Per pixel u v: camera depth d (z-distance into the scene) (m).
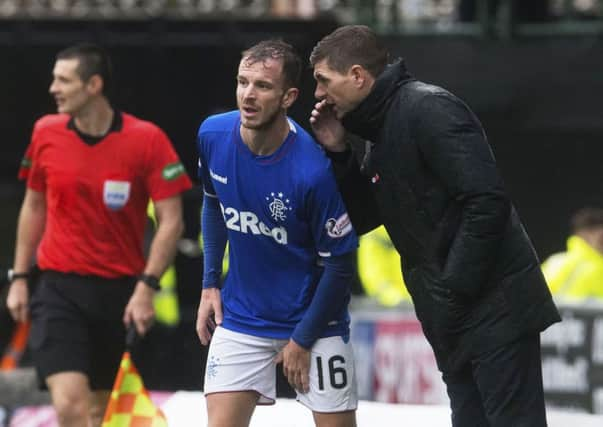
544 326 16.88
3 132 42.31
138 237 23.02
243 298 18.14
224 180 17.66
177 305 40.88
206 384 18.41
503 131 44.66
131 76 41.34
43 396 27.77
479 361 16.95
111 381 23.31
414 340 33.62
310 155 17.33
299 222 17.53
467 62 43.41
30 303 22.84
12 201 43.59
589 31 42.75
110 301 22.73
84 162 22.41
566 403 32.06
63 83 22.17
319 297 17.58
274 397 18.44
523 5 43.41
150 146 22.62
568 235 45.09
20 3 42.31
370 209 18.00
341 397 17.98
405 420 24.67
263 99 16.86
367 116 16.81
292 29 40.34
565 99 43.75
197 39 40.88
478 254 16.22
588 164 44.56
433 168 16.45
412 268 17.19
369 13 43.62
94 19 40.84
